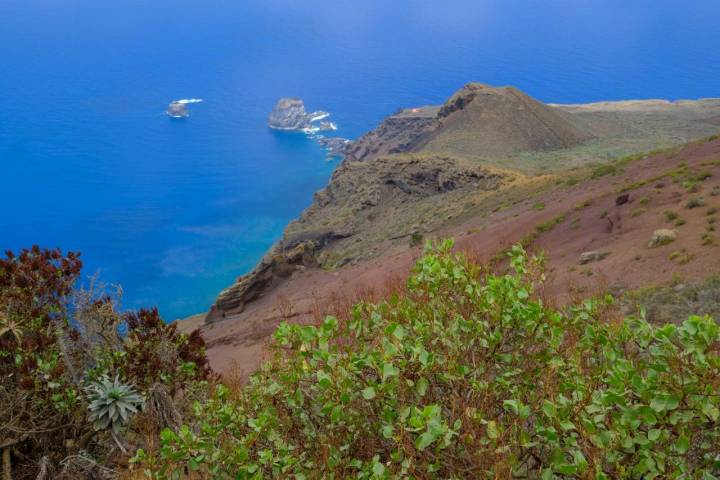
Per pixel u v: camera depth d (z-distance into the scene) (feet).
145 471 19.49
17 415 49.24
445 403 18.21
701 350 15.30
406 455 15.89
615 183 184.55
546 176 357.41
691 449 15.81
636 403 16.60
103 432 52.37
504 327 19.66
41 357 53.67
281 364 20.72
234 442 19.62
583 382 17.37
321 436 18.07
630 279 82.64
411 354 17.63
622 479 14.96
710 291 66.28
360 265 265.54
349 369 17.37
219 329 236.43
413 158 508.94
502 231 173.47
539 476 16.60
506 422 17.65
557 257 119.14
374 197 506.48
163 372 55.01
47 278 55.42
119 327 59.88
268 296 274.36
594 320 21.11
